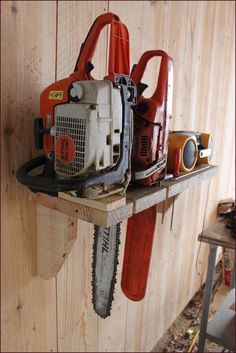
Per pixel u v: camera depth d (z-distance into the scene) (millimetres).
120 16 943
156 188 753
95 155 552
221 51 1801
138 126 722
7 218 725
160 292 1651
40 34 705
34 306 855
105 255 801
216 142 2012
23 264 790
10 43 645
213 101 1826
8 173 701
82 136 551
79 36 808
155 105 717
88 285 1065
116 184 629
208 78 1690
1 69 639
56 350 982
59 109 585
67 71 791
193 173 941
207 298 1473
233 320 1574
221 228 1511
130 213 640
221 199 2371
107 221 570
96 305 868
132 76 764
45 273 817
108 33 911
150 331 1650
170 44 1244
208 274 1459
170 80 754
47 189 574
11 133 686
